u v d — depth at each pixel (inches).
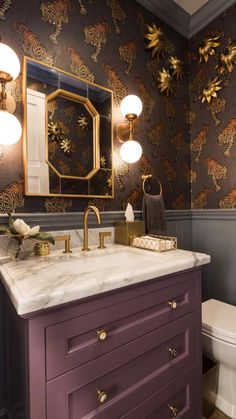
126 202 60.1
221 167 68.3
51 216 46.6
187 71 75.8
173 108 71.9
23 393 26.7
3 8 42.5
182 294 37.8
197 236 74.3
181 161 73.6
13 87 43.3
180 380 37.6
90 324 27.0
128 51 61.1
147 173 64.8
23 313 21.8
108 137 56.1
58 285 25.5
